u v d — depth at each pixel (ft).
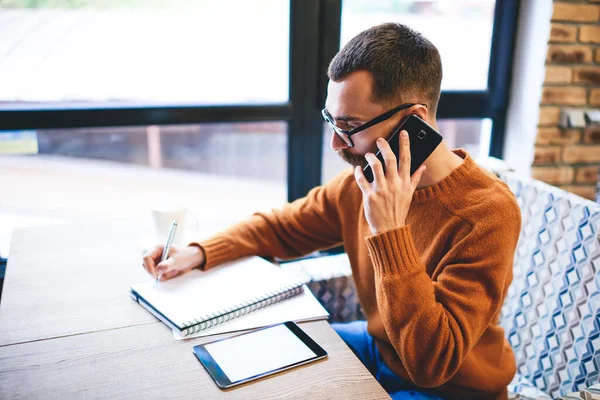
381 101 3.12
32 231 4.44
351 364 2.78
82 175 12.12
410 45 3.14
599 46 6.09
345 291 5.05
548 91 6.04
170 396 2.50
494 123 6.70
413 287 2.95
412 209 3.45
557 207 4.28
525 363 4.60
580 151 6.39
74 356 2.78
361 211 3.86
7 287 3.46
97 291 3.45
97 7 5.00
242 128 7.74
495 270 3.05
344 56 3.17
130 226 4.60
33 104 4.94
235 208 11.73
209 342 2.94
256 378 2.63
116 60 5.16
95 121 5.01
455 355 2.94
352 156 3.41
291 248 4.24
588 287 4.01
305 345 2.92
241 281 3.54
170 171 13.93
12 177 6.45
